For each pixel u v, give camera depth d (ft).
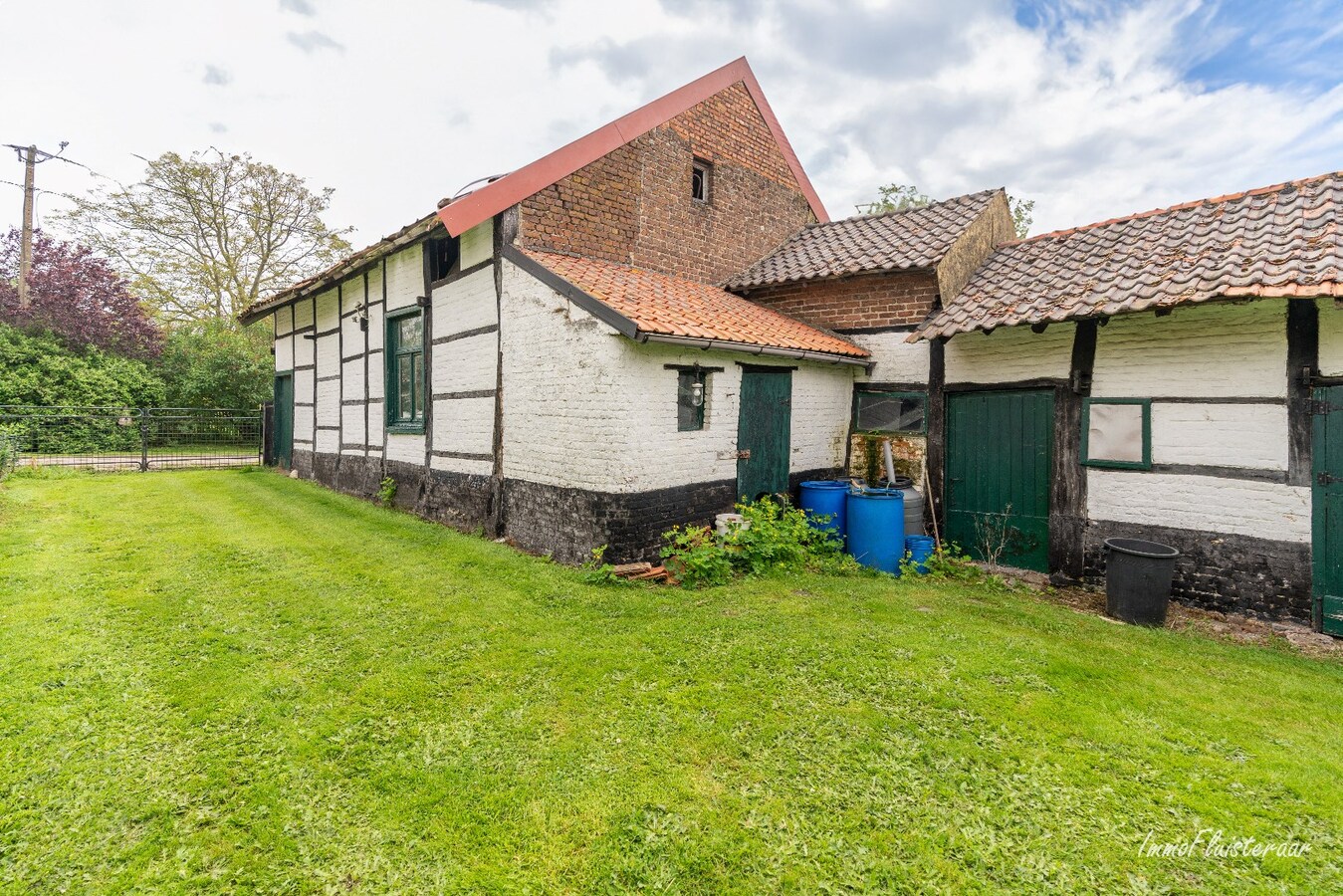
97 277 65.87
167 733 9.95
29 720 10.13
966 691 11.73
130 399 57.88
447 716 10.65
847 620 15.56
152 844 7.59
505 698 11.27
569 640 13.89
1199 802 8.59
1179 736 10.37
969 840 7.83
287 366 46.03
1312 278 14.88
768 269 30.50
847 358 24.93
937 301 24.41
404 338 30.96
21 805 8.15
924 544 22.29
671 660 12.91
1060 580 20.70
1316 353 16.22
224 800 8.43
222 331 71.26
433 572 19.07
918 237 26.45
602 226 25.44
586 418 19.57
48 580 17.28
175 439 55.47
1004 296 21.91
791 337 23.54
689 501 20.95
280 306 41.14
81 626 14.11
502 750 9.68
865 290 26.71
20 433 45.55
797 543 21.72
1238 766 9.53
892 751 9.73
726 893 7.00
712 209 30.40
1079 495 20.53
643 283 24.07
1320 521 16.24
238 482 39.52
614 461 18.86
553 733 10.17
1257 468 17.16
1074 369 20.51
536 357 21.71
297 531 24.95
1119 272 19.65
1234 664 13.60
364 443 34.14
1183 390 18.42
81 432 52.42
